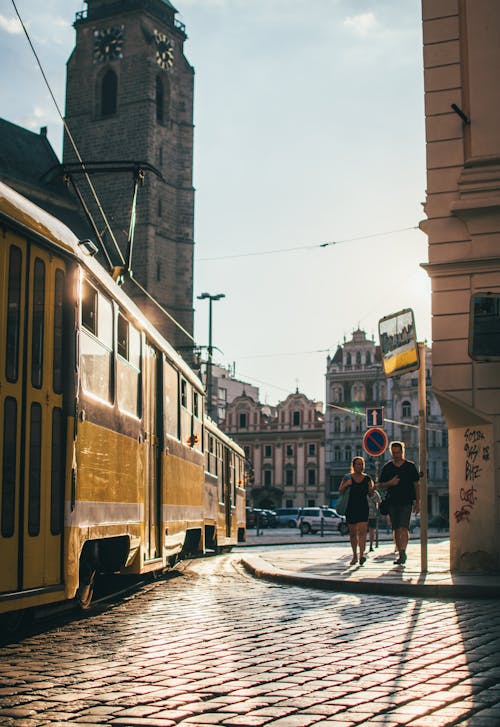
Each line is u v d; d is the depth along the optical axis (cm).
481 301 1460
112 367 1093
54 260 876
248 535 5734
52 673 677
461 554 1498
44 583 828
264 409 12088
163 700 586
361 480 1720
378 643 807
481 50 1559
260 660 728
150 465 1360
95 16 8519
